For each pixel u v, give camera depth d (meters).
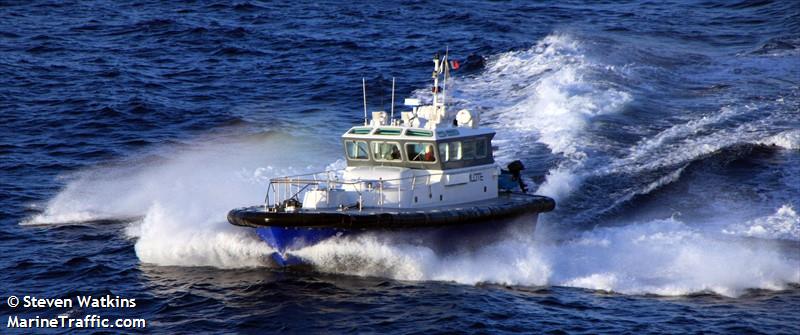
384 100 84.31
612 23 114.44
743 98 77.69
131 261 50.50
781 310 43.78
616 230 54.22
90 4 128.38
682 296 45.50
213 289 46.12
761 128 69.75
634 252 50.94
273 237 46.69
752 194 59.31
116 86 90.44
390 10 124.94
